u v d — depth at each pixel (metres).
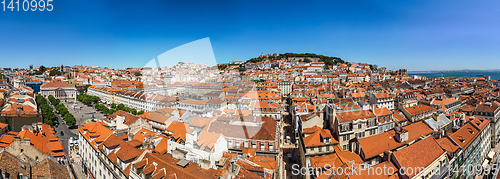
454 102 158.75
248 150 75.31
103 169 80.50
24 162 59.81
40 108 188.12
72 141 127.38
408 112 124.56
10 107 132.38
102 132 95.06
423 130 96.81
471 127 99.44
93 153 89.94
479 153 99.75
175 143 61.78
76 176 95.75
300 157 99.31
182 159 57.59
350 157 80.12
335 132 91.25
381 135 87.69
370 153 79.12
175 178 51.19
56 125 162.38
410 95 158.50
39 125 103.25
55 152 85.00
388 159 68.69
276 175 64.69
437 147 75.50
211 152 57.53
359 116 94.25
